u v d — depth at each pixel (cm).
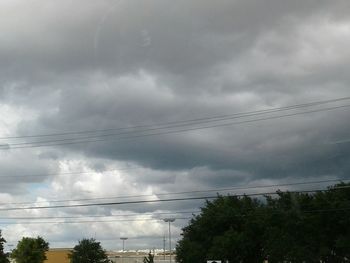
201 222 8231
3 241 10319
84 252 12050
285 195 7262
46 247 11362
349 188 6700
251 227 7694
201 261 8088
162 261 13588
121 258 15150
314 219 6744
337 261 6956
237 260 7700
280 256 6950
